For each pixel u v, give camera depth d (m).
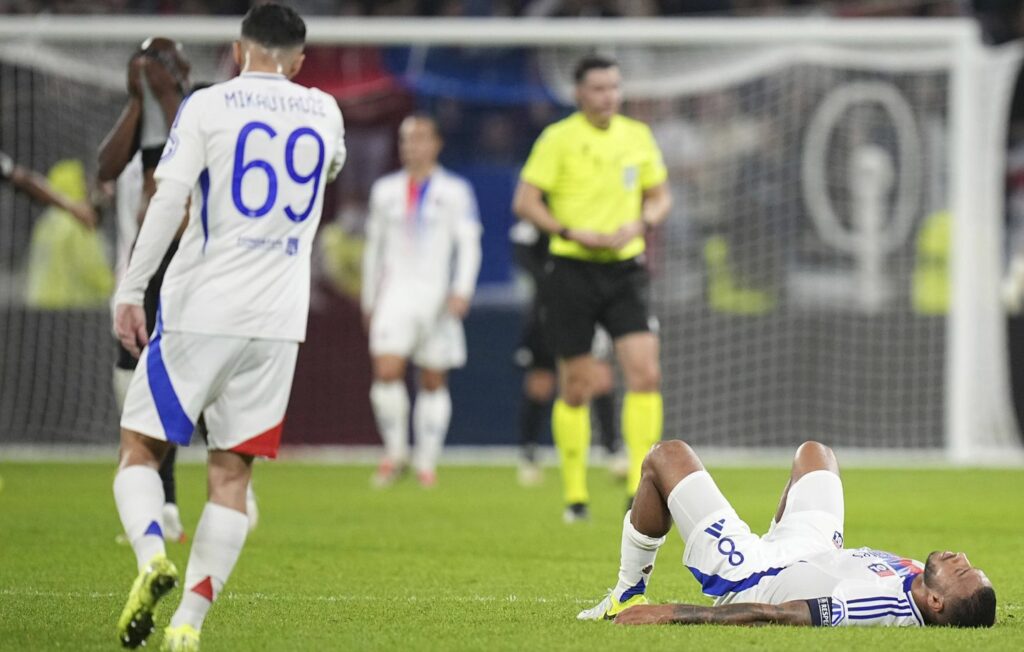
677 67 53.09
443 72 55.94
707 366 53.53
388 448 42.09
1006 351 51.91
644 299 31.28
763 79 54.38
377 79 54.62
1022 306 52.12
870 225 53.41
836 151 53.78
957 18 62.91
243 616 18.72
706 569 16.80
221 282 15.66
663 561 25.31
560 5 62.50
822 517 16.98
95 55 50.09
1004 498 38.16
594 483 43.66
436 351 42.44
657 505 17.09
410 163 42.16
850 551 16.86
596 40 46.06
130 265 15.70
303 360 52.03
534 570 24.02
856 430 52.84
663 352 53.50
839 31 46.28
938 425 52.59
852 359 53.03
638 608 17.11
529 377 43.19
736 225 54.03
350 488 40.81
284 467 47.91
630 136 31.52
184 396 15.56
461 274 42.22
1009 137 58.78
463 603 20.09
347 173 53.34
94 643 16.27
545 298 31.53
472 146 56.22
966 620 16.31
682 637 16.03
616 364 51.22
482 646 16.12
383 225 42.19
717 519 16.75
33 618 18.23
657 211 31.36
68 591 20.88
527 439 43.56
